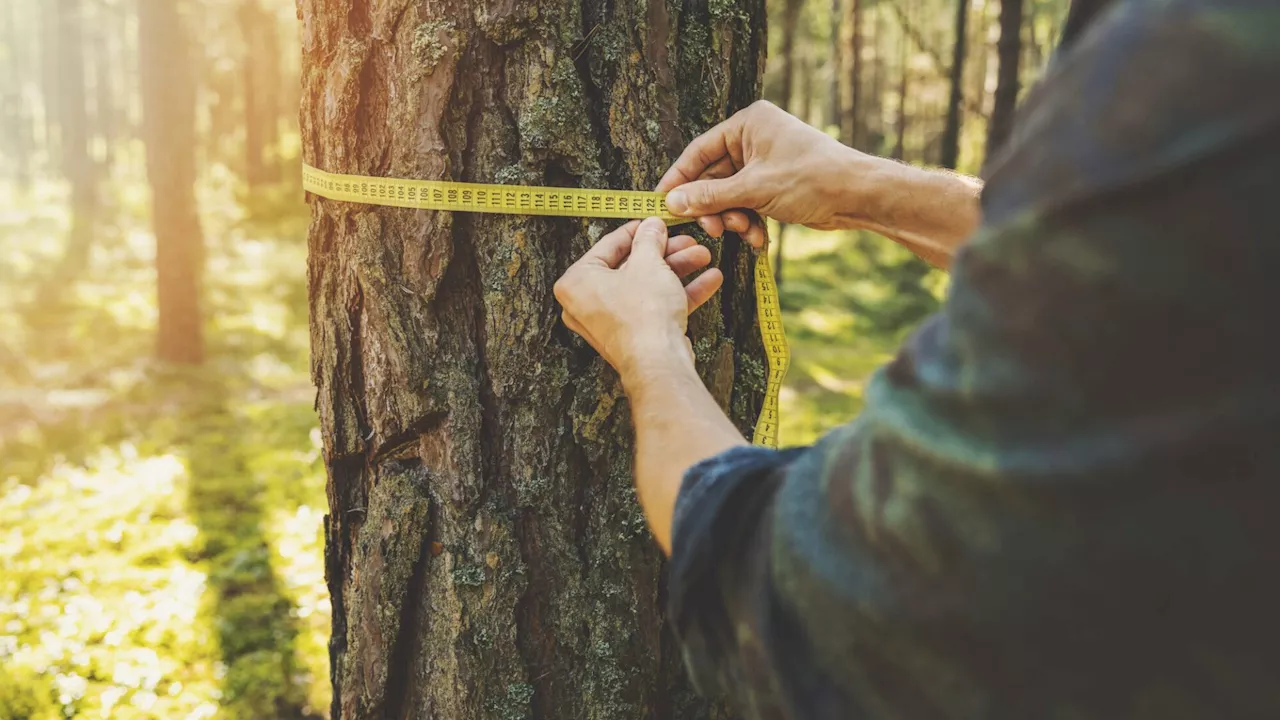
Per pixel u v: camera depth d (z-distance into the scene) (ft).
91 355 33.68
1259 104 1.45
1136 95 1.55
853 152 4.40
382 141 4.51
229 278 50.37
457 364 4.56
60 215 67.92
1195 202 1.47
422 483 4.69
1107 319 1.55
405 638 4.85
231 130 99.55
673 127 4.54
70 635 14.07
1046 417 1.62
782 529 2.10
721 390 4.84
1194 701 1.62
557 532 4.63
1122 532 1.58
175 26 31.73
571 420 4.58
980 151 68.08
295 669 13.47
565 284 3.59
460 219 4.49
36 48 138.31
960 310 1.77
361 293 4.66
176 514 19.31
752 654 2.19
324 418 4.96
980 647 1.76
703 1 4.66
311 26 4.65
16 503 19.76
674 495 2.58
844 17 77.71
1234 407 1.48
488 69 4.36
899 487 1.83
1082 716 1.71
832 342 42.42
